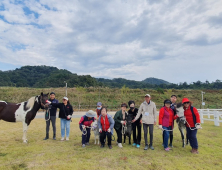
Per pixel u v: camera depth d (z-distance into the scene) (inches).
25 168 134.3
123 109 191.3
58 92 1151.0
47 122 228.2
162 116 185.9
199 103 1264.8
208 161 154.2
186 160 155.3
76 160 151.3
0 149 183.3
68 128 225.9
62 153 170.4
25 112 214.1
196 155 168.9
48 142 213.0
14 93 1013.8
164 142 184.5
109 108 934.4
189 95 1503.4
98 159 155.3
